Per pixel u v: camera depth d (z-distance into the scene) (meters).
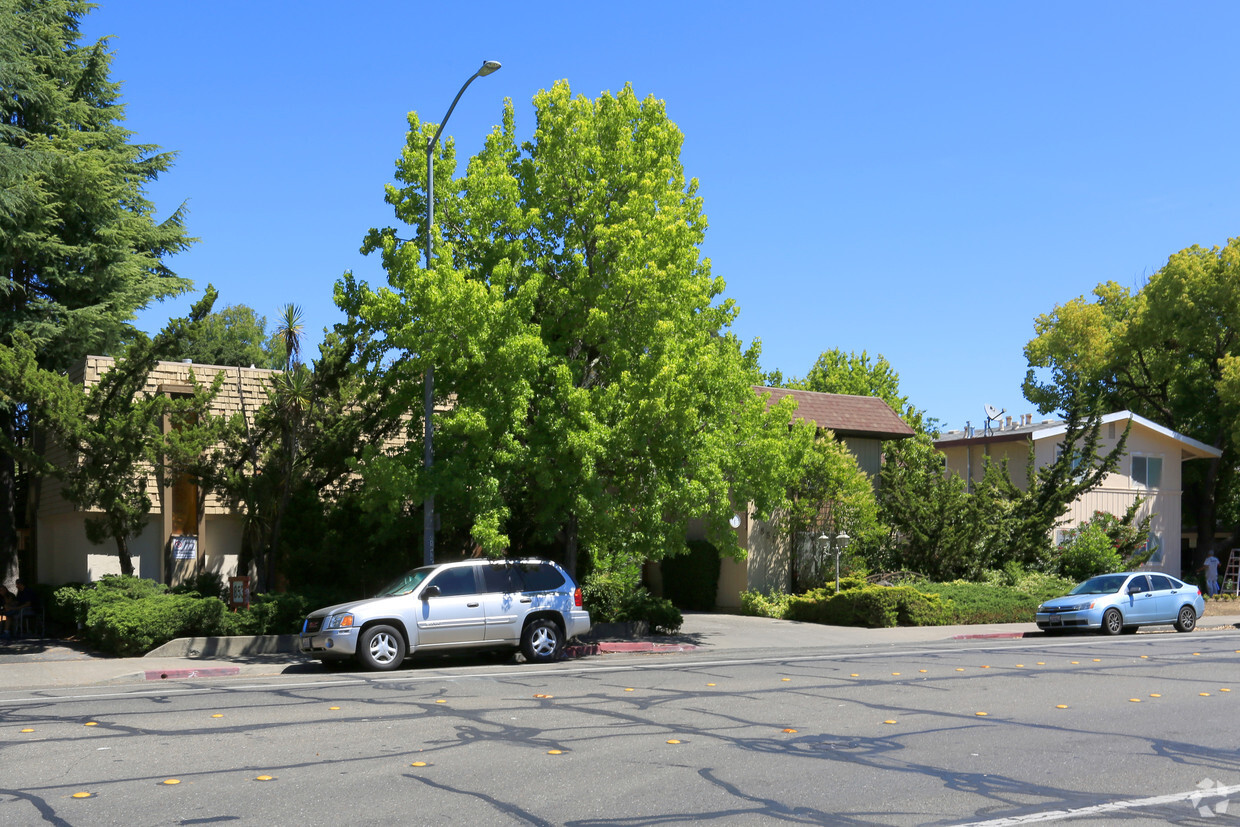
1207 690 13.99
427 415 19.31
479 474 19.20
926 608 26.23
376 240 21.02
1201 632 25.88
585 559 23.56
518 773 8.55
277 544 22.27
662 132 21.34
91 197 29.00
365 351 21.47
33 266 28.42
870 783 8.25
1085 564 32.56
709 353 20.73
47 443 26.72
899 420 34.28
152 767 8.77
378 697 13.09
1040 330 49.19
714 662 18.02
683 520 21.16
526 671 16.45
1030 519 31.66
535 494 20.73
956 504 30.66
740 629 25.19
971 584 29.00
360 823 7.01
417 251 19.16
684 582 31.36
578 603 18.56
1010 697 13.23
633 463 20.38
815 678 15.29
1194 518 46.62
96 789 7.98
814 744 9.90
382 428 22.34
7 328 26.72
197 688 14.41
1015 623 27.53
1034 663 17.53
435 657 18.84
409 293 19.02
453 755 9.29
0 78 27.58
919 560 31.03
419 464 19.70
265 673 16.78
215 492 22.53
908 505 30.89
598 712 11.83
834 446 29.44
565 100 21.08
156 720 11.23
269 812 7.30
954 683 14.67
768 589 30.03
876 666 17.09
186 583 23.02
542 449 19.39
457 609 17.25
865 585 27.20
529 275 20.48
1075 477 34.66
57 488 25.77
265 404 22.00
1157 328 43.56
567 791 7.94
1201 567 42.16
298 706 12.28
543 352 19.17
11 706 12.48
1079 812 7.38
